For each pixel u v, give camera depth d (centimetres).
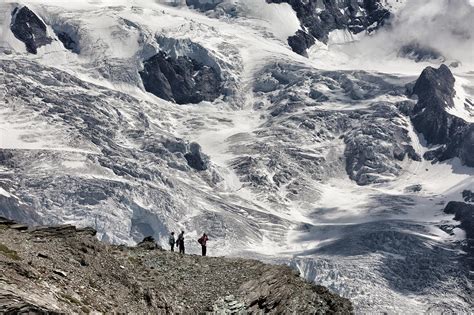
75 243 11225
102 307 10319
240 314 11869
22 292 9456
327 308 12619
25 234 10919
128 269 11650
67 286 10238
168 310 11319
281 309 12288
